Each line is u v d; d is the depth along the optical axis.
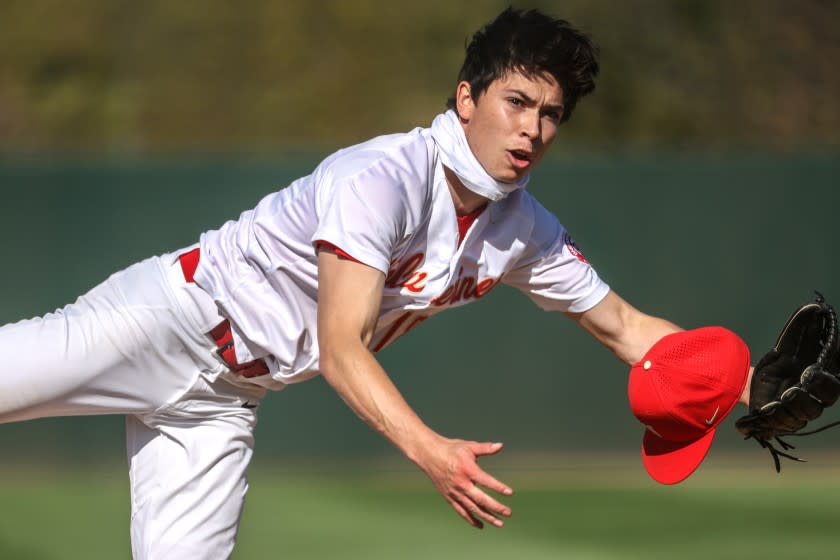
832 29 68.12
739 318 32.75
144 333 11.48
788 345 10.82
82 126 65.25
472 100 10.45
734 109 64.50
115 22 68.06
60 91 66.62
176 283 11.55
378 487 28.23
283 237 11.02
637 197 32.69
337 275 9.84
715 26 66.62
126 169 31.92
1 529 23.30
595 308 12.34
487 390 31.78
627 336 12.38
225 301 11.35
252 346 11.47
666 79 64.31
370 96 64.00
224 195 32.00
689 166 32.72
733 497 27.12
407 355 31.69
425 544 21.84
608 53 63.44
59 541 22.20
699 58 65.50
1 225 31.77
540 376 31.86
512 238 11.50
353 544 21.88
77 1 68.50
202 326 11.53
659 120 62.81
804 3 68.56
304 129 63.66
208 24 66.38
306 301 11.23
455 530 23.17
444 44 65.19
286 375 11.55
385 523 23.94
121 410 11.83
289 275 11.12
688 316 32.72
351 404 9.39
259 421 31.30
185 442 11.97
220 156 38.44
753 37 66.81
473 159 10.45
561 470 31.16
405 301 11.11
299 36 65.62
